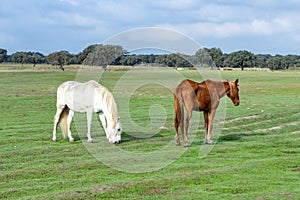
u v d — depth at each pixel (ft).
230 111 67.41
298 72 233.76
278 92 109.19
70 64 231.09
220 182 27.73
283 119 59.47
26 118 61.21
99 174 30.19
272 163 32.89
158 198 24.40
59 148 39.37
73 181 28.30
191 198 24.34
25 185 27.43
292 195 24.64
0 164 33.30
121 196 24.80
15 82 138.62
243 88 122.62
